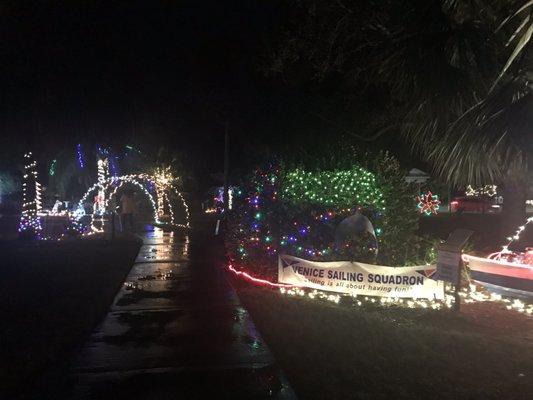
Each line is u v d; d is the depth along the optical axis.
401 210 10.59
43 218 19.84
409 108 9.01
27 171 18.53
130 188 29.83
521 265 8.56
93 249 15.84
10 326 7.27
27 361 5.89
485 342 6.61
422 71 8.08
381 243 10.38
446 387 5.21
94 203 24.53
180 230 23.38
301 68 15.09
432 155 8.13
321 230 10.45
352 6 12.81
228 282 10.49
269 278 10.67
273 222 10.78
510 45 8.34
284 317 7.75
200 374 5.54
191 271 11.88
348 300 8.84
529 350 6.33
